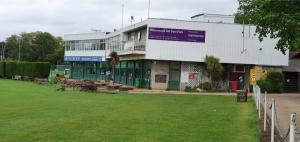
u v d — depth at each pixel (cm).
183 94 4866
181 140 1655
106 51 8162
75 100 3494
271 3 3962
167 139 1670
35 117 2300
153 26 5778
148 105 3180
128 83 6825
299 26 3694
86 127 1947
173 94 4788
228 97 4431
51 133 1769
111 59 6781
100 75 8456
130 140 1639
